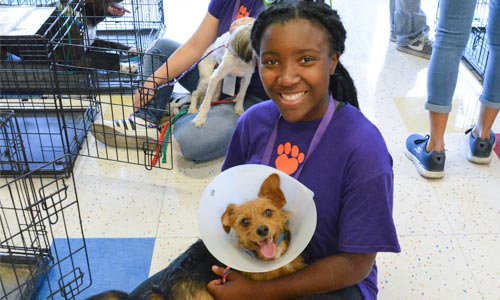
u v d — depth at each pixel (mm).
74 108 2953
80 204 2379
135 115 2723
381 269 2049
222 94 2688
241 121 1516
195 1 4711
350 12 4512
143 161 2674
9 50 2912
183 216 2324
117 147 2740
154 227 2260
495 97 2484
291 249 1236
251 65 2406
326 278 1274
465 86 3320
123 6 4020
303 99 1235
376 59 3711
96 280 1985
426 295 1940
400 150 2752
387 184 1253
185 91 3334
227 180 1296
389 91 3307
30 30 2223
